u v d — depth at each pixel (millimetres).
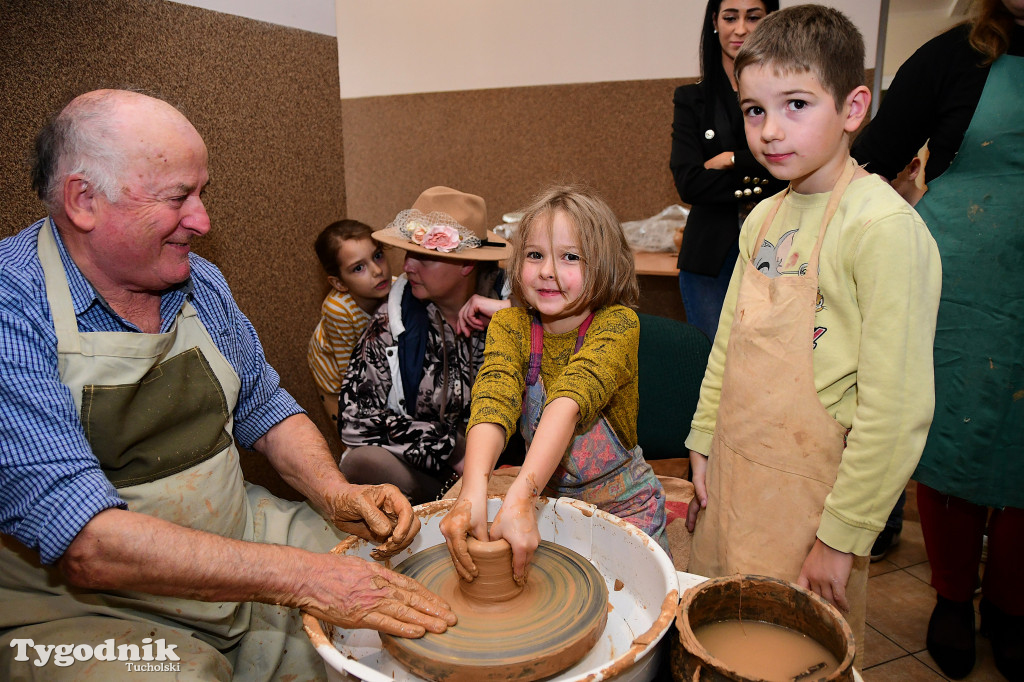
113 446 1089
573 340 1323
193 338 1224
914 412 1000
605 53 3375
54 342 1031
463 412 1909
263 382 1395
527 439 1421
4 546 1104
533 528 935
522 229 1271
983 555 2201
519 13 3467
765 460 1122
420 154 3908
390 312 1927
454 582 957
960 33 1430
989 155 1388
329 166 2248
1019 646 1694
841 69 1015
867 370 1015
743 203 2178
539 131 3602
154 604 1116
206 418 1218
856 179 1094
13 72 1372
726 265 2307
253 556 910
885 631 1959
